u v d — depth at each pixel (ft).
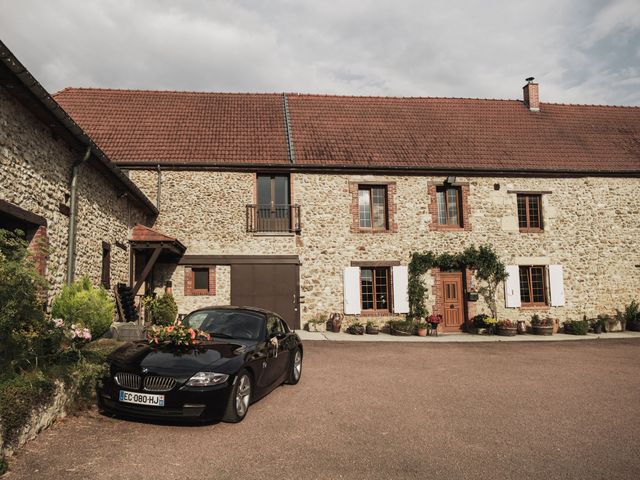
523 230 53.47
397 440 16.01
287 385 24.21
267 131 54.75
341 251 50.60
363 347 39.52
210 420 17.03
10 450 12.99
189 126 54.24
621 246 54.60
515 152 55.77
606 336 49.06
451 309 52.06
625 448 15.66
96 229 32.65
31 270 16.28
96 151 28.60
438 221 53.06
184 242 48.60
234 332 21.17
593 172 54.13
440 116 61.00
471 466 13.84
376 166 50.98
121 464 13.00
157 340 18.81
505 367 30.91
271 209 50.52
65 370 16.84
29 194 22.91
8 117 20.86
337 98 62.69
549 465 14.07
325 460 13.96
